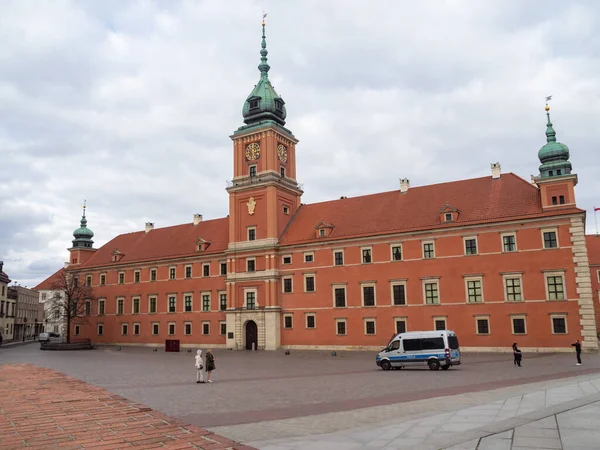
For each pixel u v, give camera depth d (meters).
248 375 36.91
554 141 57.34
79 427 16.02
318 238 69.50
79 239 106.19
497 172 63.38
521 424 14.43
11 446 13.58
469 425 14.94
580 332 51.31
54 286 90.06
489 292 56.53
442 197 65.12
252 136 79.12
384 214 67.69
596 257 86.62
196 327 81.94
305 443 14.10
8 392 24.64
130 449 13.19
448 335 39.22
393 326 62.09
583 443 12.03
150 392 27.02
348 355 58.41
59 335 119.69
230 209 78.62
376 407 20.69
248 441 14.70
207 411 20.66
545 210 54.78
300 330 69.50
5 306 119.44
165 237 94.81
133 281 92.06
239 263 76.69
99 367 44.31
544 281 53.72
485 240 57.56
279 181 76.19
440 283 59.53
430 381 30.36
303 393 26.05
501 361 44.59
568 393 19.75
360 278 65.25
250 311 73.25
